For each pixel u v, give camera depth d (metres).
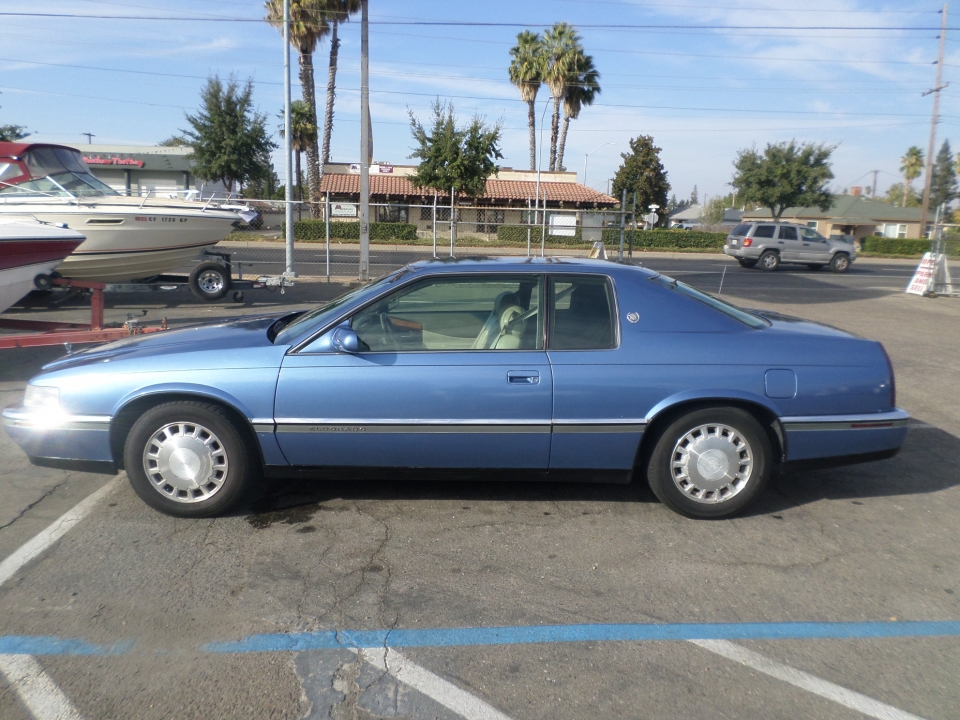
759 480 4.57
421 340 4.57
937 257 18.67
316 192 39.53
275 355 4.43
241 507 4.77
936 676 3.13
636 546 4.31
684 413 4.49
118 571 3.93
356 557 4.12
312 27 33.41
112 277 13.23
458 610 3.60
